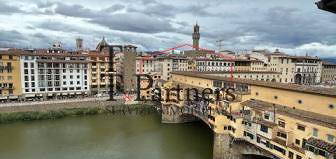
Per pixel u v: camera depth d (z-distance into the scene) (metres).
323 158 39.88
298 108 51.50
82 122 90.00
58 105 98.56
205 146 70.69
